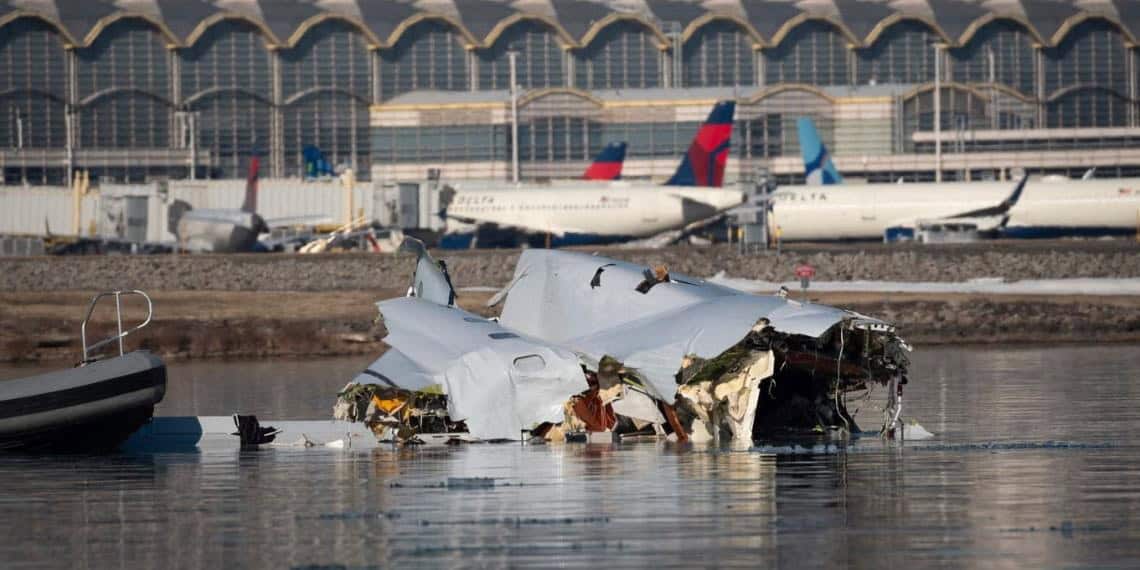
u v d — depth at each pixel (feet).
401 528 252.83
